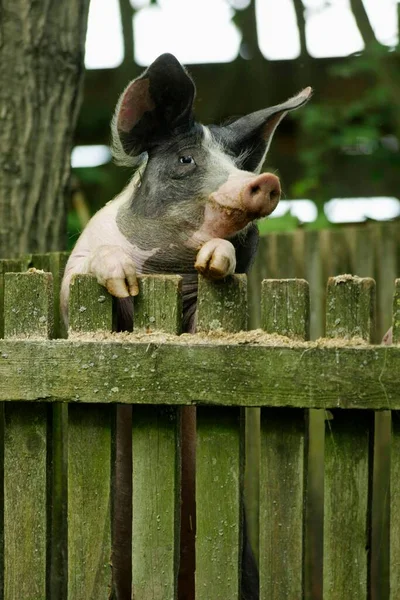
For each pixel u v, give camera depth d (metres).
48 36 14.94
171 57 11.15
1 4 14.73
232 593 8.41
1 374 8.48
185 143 11.46
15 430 8.74
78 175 25.69
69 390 8.39
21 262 12.49
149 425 8.51
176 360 8.20
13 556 8.80
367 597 8.18
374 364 7.86
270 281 8.22
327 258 15.59
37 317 8.62
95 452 8.63
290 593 8.30
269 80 27.64
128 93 11.39
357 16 26.62
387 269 15.47
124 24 27.86
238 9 28.16
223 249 8.55
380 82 25.33
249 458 15.28
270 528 8.32
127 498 10.86
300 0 27.42
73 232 21.67
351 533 8.16
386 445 15.13
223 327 8.40
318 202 24.22
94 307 8.58
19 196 14.64
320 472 15.52
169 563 8.53
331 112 24.78
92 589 8.69
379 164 25.38
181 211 11.09
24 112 14.76
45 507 8.73
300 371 7.98
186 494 10.95
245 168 12.38
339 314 8.07
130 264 8.52
